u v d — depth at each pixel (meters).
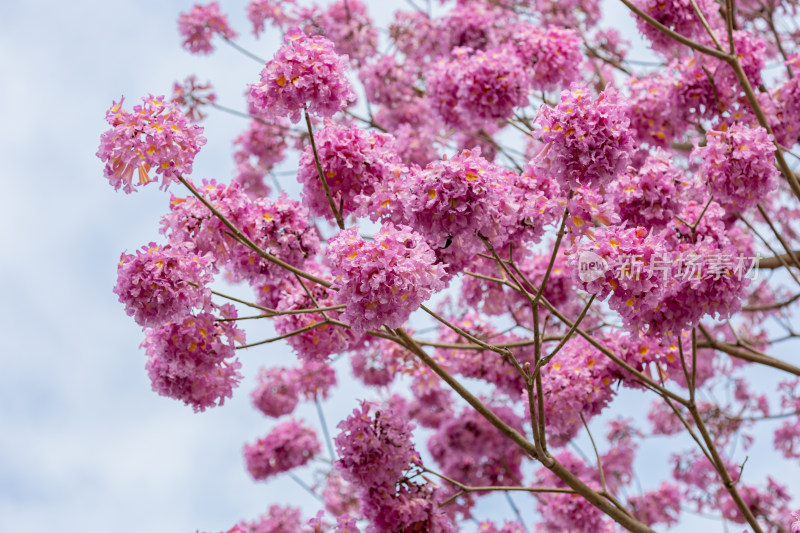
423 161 7.23
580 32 7.91
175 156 3.52
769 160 4.18
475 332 6.15
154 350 4.39
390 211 3.86
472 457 7.09
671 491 8.34
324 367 7.99
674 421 9.24
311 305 4.64
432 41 8.05
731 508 8.40
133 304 3.61
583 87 3.40
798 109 5.28
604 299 3.32
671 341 3.88
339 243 3.15
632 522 4.18
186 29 8.07
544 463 4.11
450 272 3.88
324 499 8.31
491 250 3.43
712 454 4.11
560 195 3.91
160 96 3.59
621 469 8.12
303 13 8.26
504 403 7.07
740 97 5.31
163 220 4.08
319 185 4.18
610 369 4.71
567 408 4.59
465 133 7.86
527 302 5.64
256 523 7.87
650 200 4.23
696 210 4.25
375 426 4.48
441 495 4.63
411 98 8.02
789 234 8.33
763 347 7.98
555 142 3.34
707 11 5.47
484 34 7.22
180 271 3.66
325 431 6.86
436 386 7.25
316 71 3.64
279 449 8.34
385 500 4.46
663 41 5.57
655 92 5.48
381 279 3.03
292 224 4.29
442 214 3.30
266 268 4.28
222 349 4.05
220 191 4.16
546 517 6.09
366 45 8.09
